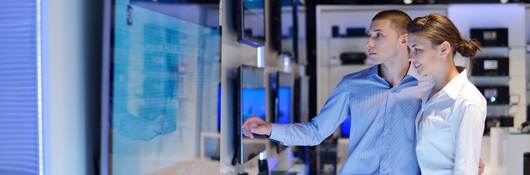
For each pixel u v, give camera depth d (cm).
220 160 306
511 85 680
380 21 256
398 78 258
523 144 608
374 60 259
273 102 457
